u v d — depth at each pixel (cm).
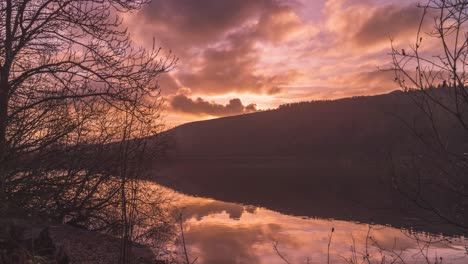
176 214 1675
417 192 302
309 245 1844
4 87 931
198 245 1788
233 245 1809
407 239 1738
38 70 1016
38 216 1144
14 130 1023
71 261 822
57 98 978
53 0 960
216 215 2772
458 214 287
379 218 2214
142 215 1246
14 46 1001
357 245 1778
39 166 1112
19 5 957
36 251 584
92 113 1188
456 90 276
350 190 3616
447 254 1309
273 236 2059
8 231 602
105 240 1108
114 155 1211
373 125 14400
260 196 3928
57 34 980
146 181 1287
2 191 897
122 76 1013
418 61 294
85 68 976
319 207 3098
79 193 1255
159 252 1266
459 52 279
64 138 1167
